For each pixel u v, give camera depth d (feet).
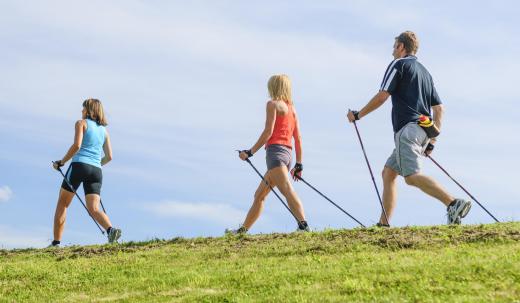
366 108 48.49
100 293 40.78
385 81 48.16
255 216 50.96
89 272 45.06
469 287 33.68
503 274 34.96
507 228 44.75
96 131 56.65
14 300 40.86
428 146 49.55
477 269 36.01
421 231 45.68
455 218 46.24
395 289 34.32
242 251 46.01
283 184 49.62
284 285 37.22
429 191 47.01
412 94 47.80
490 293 32.60
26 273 46.14
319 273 38.58
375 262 39.68
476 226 45.80
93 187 56.34
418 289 33.88
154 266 44.93
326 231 48.60
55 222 56.08
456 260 38.24
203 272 41.98
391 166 48.78
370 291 34.53
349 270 38.55
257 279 39.09
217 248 47.55
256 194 50.72
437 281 34.91
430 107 48.80
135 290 40.57
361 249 43.37
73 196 56.18
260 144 49.62
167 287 40.19
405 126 47.67
